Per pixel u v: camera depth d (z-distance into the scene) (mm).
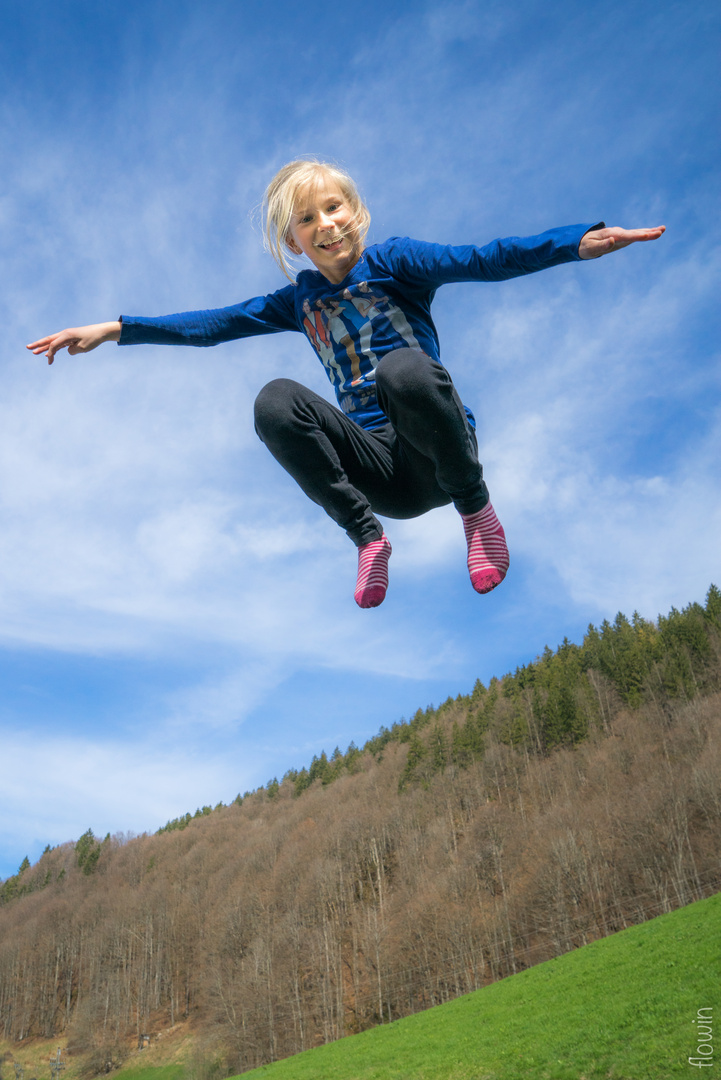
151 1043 55281
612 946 28719
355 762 102375
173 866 88500
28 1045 62656
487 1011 26250
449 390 2111
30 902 93875
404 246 2609
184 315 2967
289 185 2602
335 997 45500
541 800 61875
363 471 2533
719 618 78562
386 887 58375
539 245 2039
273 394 2295
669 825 45531
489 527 2445
